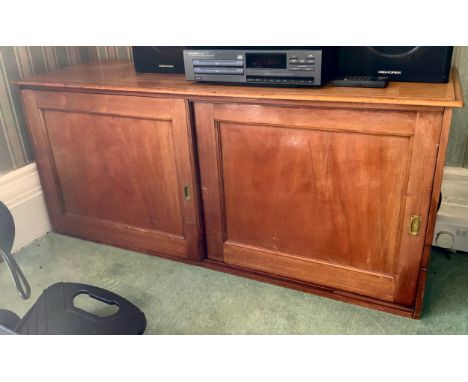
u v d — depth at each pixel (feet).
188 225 4.83
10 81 5.08
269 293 4.57
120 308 4.22
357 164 3.81
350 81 3.90
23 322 4.02
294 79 3.89
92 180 5.23
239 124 4.13
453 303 4.30
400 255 3.95
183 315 4.32
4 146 5.30
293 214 4.28
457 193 5.11
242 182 4.38
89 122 4.88
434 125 3.41
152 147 4.66
